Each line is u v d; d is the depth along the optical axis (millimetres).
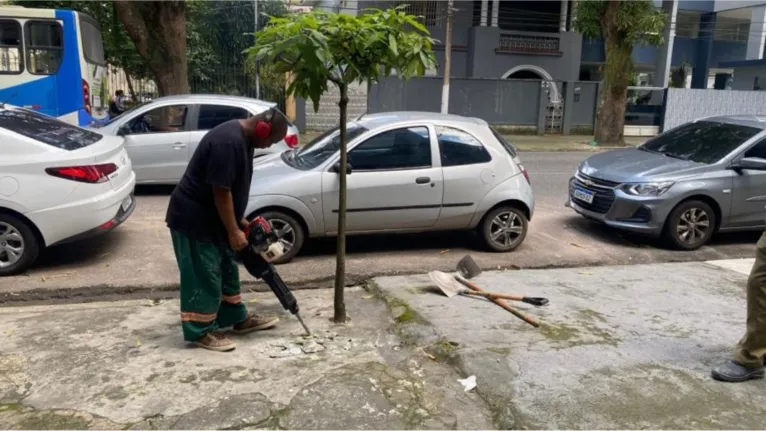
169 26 14625
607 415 3287
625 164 7641
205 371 3787
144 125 9609
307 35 3705
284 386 3611
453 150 6535
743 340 3742
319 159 6406
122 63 22125
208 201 3877
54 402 3398
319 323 4652
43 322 4590
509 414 3307
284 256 6180
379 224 6391
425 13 24078
